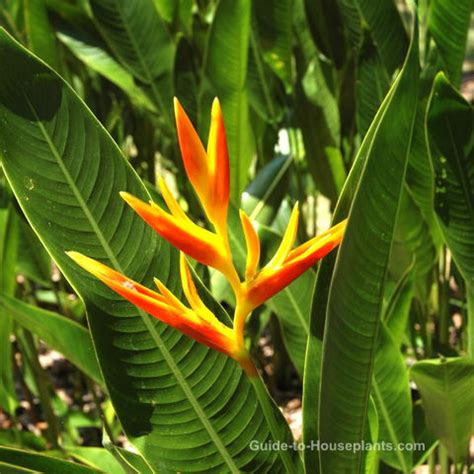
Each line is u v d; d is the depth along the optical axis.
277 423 1.18
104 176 1.16
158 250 1.18
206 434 1.19
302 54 1.80
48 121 1.15
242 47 1.56
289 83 1.71
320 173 1.64
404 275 1.40
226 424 1.19
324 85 1.61
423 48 1.42
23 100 1.14
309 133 1.61
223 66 1.58
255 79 1.70
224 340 1.05
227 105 1.61
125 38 1.74
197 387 1.18
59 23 1.85
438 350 1.54
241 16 1.54
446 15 1.38
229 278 1.03
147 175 2.12
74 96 1.15
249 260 1.03
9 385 1.61
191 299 1.04
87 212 1.16
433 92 1.25
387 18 1.48
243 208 1.59
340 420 1.13
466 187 1.28
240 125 1.63
